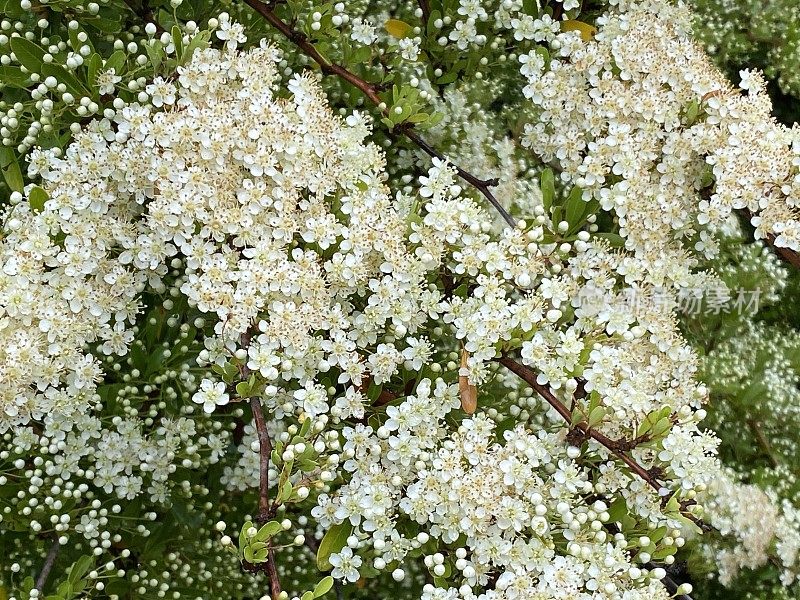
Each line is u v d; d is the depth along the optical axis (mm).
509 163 487
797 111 620
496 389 452
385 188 423
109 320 436
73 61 404
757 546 513
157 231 403
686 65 449
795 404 543
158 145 406
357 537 402
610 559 394
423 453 403
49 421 411
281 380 423
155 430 445
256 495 468
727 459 561
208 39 409
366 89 446
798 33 566
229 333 395
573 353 406
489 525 401
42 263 401
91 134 405
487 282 413
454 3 480
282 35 457
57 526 422
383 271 411
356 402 408
